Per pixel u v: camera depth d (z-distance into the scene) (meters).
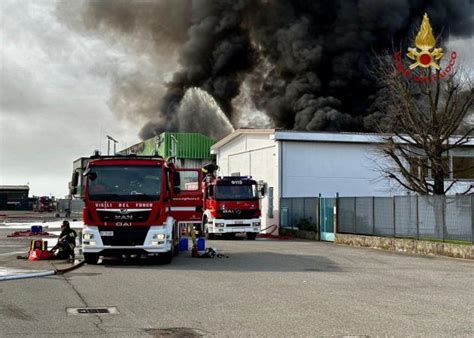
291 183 32.81
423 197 20.39
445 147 24.84
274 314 8.28
